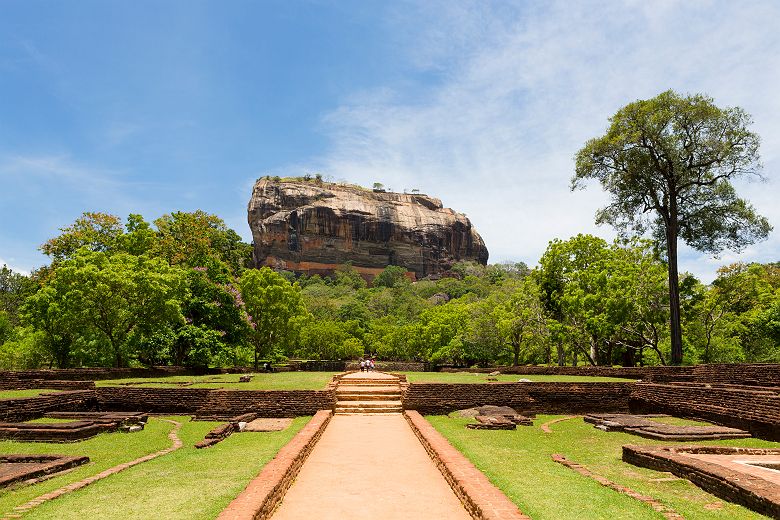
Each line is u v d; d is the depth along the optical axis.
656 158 26.83
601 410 19.78
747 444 12.15
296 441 10.66
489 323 41.38
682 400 16.91
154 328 29.25
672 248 26.56
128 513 6.47
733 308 35.16
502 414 16.95
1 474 8.34
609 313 28.92
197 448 11.73
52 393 17.06
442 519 6.67
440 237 157.00
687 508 7.24
